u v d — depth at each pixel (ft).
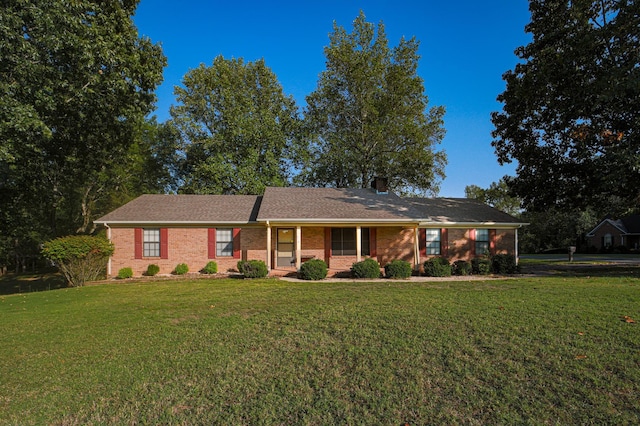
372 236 61.72
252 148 85.61
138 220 57.62
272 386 14.61
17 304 33.96
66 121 56.70
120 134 64.54
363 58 85.30
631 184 53.16
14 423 12.53
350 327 21.61
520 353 17.10
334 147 90.99
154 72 58.49
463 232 63.82
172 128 92.38
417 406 12.94
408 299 29.84
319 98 92.12
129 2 56.44
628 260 85.51
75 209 101.40
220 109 92.89
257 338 20.26
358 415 12.46
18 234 79.25
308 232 60.75
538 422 11.78
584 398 13.15
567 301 27.84
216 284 43.29
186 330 22.30
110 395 14.29
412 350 17.72
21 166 57.62
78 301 34.09
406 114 86.48
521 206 68.03
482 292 33.27
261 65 95.71
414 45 87.81
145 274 57.93
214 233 59.57
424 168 89.35
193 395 14.11
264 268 50.16
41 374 16.38
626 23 45.03
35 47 42.06
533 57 59.88
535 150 62.13
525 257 105.29
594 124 55.93
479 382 14.49
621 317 22.68
